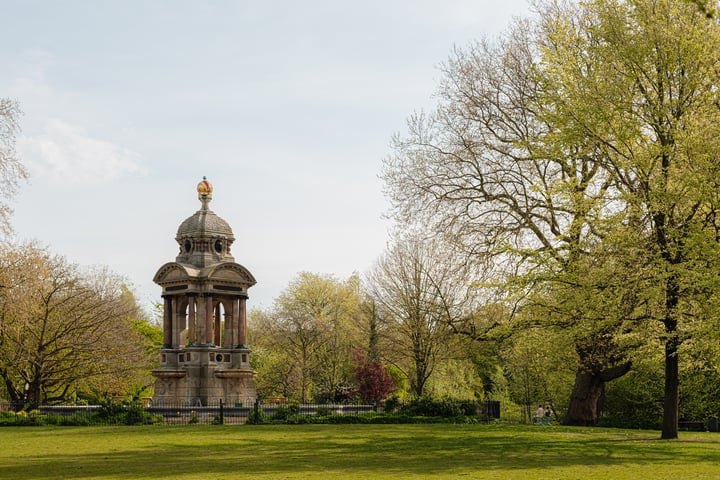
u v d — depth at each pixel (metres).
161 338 103.75
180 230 77.31
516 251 40.88
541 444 38.03
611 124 37.88
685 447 35.84
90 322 77.62
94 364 76.25
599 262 38.16
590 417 53.66
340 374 99.25
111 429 51.09
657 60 37.25
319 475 25.72
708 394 62.00
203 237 76.06
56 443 39.88
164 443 39.72
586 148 39.56
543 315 42.78
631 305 36.91
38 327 74.50
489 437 43.19
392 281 76.38
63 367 76.31
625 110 37.91
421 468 27.83
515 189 51.56
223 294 75.06
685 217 36.41
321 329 100.50
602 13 39.50
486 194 51.50
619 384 66.12
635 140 38.09
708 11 16.08
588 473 25.83
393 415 59.44
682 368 43.00
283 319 106.19
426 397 62.38
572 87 40.00
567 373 68.88
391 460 30.91
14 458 32.25
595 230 38.25
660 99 37.66
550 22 50.28
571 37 43.44
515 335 47.28
